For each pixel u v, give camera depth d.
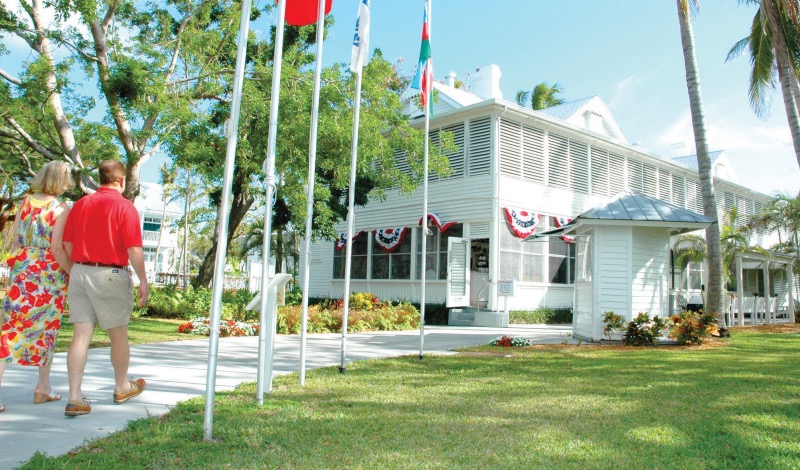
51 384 5.77
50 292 4.64
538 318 18.89
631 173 24.02
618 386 6.54
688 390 6.33
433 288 19.39
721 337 13.81
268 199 5.09
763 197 32.91
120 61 12.44
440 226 18.91
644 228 12.27
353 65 7.44
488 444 4.07
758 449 4.12
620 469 3.61
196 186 31.91
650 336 11.41
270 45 16.41
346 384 6.37
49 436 3.96
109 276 4.56
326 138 13.53
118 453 3.60
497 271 17.91
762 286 28.33
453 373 7.32
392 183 16.89
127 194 13.93
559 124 19.97
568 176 20.94
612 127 24.91
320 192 14.44
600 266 12.07
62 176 4.71
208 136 13.72
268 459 3.61
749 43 18.59
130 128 13.91
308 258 6.43
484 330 15.66
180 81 13.97
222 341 10.53
